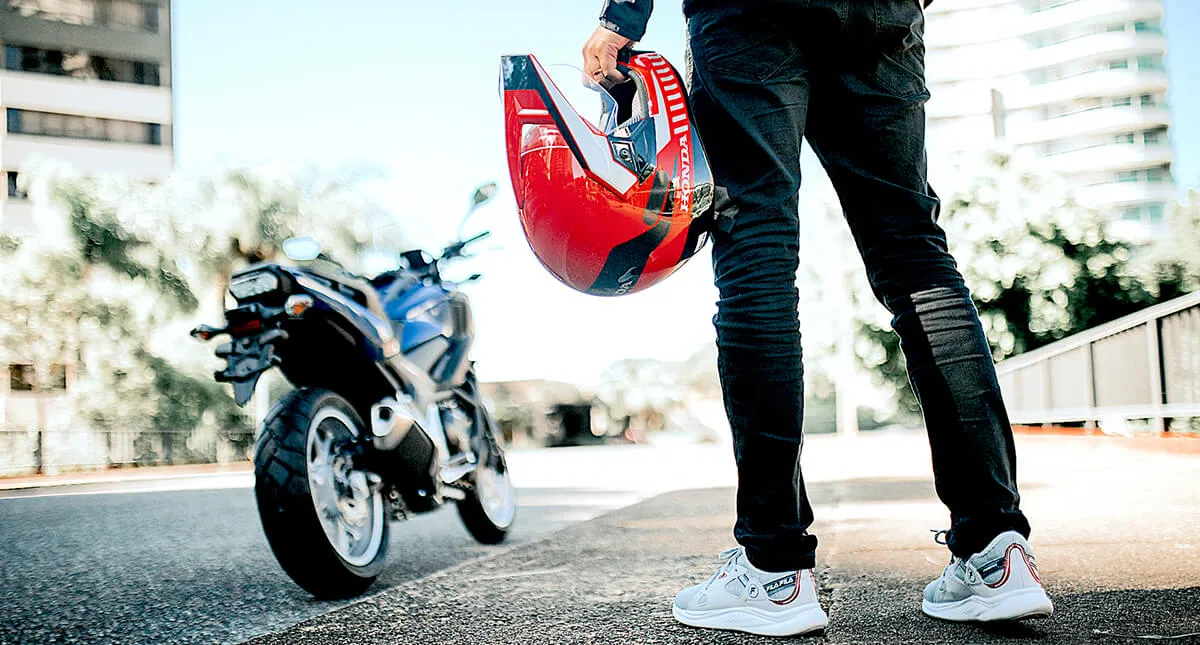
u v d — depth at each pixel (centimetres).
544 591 215
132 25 3528
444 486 295
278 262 249
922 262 167
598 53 167
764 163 158
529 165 164
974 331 162
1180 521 279
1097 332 919
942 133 4947
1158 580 189
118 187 1931
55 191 1878
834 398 1530
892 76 167
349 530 249
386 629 179
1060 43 4831
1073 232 1227
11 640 186
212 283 1969
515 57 166
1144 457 597
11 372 1880
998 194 1248
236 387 240
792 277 159
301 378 263
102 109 3453
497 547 323
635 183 159
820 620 155
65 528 406
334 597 230
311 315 246
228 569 278
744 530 160
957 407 159
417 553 310
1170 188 4700
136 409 1820
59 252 1828
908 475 538
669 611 185
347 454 251
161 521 432
